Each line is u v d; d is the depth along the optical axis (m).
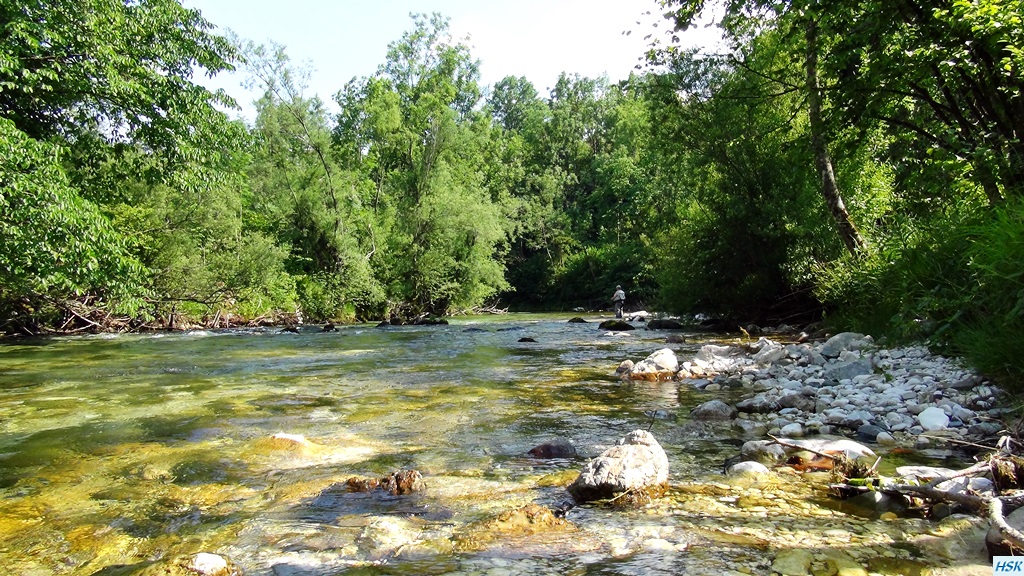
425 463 4.93
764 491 4.03
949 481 3.72
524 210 52.12
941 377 6.68
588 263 48.84
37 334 20.17
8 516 3.83
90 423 6.48
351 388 8.71
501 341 17.09
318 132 32.69
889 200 15.55
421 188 33.72
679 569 2.86
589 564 2.96
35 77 11.02
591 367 10.86
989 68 8.63
